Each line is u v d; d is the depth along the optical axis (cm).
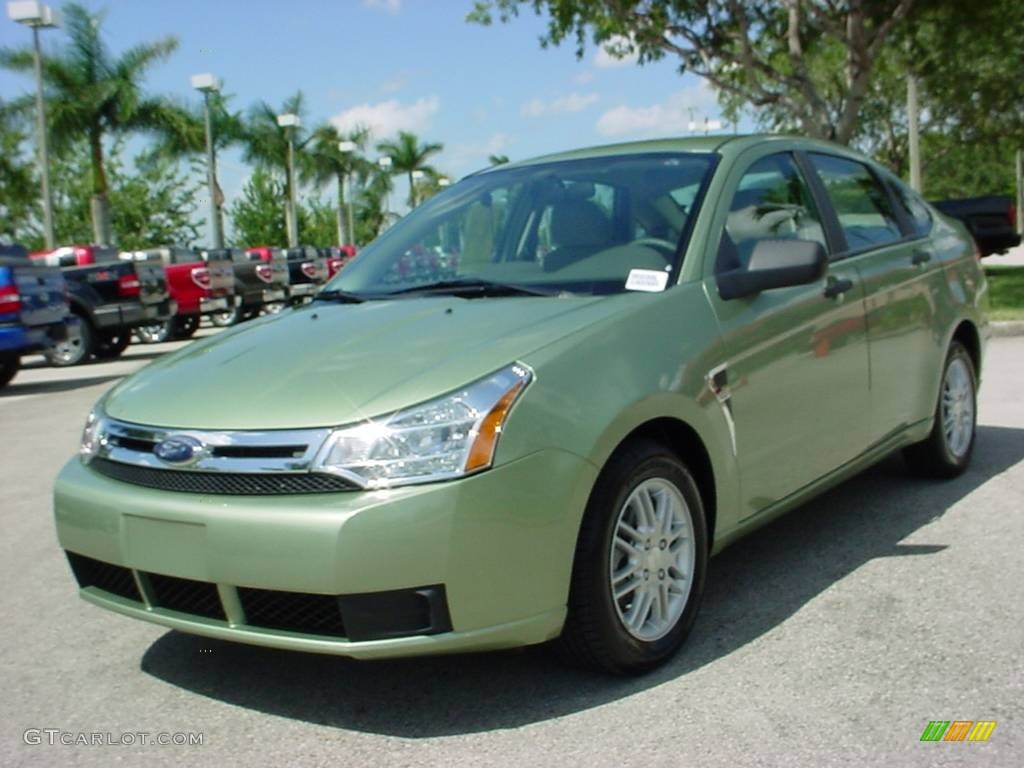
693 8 2033
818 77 3138
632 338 349
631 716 322
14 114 3288
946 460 561
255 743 320
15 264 1304
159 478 327
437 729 321
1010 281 1992
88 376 1456
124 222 4716
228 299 2098
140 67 3381
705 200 410
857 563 450
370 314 389
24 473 746
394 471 297
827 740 302
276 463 307
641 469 341
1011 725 306
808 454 429
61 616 444
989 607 394
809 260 381
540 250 419
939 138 3244
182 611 329
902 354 502
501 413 306
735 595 421
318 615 306
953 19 2045
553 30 2091
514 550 304
